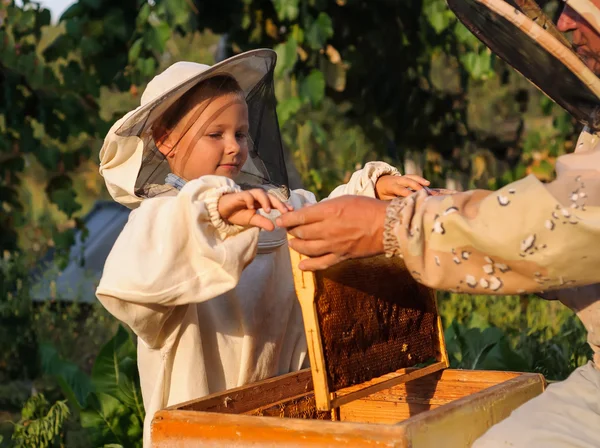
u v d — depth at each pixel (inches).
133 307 71.8
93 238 327.6
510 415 66.6
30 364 219.1
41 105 210.8
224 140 83.5
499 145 281.1
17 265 230.5
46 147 213.8
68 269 300.2
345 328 71.1
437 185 256.5
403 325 81.0
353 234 63.7
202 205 70.3
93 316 260.4
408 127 240.4
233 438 62.1
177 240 70.0
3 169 221.8
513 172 261.3
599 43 67.3
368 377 74.1
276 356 86.2
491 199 59.8
